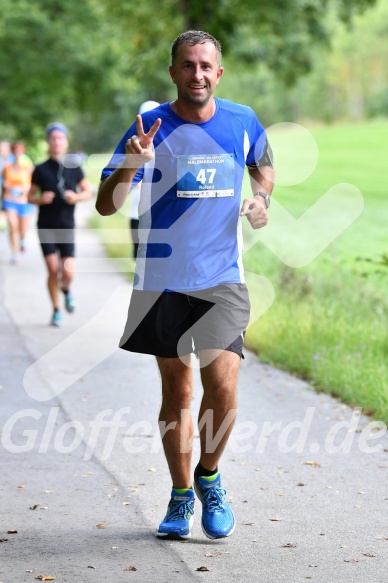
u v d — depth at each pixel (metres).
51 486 14.02
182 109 11.53
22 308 31.23
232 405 11.70
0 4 102.06
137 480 14.38
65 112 116.69
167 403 11.91
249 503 13.26
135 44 59.88
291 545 11.56
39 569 10.74
